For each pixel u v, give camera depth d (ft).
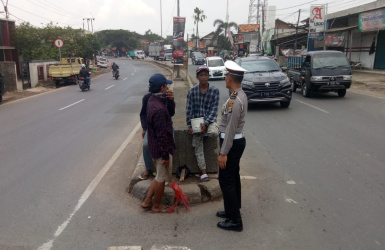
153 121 12.75
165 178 13.57
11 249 11.45
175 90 50.24
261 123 30.48
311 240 11.73
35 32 101.45
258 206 14.44
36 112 40.52
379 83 56.70
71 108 42.93
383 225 12.59
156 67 160.86
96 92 61.62
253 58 42.01
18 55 99.19
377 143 23.18
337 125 28.89
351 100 42.60
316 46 82.94
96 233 12.44
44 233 12.51
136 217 13.65
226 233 12.30
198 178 16.33
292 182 16.90
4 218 13.74
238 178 13.28
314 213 13.67
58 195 15.92
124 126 31.19
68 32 110.63
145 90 62.75
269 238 11.93
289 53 98.02
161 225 12.96
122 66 176.04
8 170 19.56
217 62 83.71
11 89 65.46
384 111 34.55
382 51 72.18
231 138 11.68
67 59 91.97
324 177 17.44
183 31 75.82
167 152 12.95
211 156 16.44
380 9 62.23
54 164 20.49
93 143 25.23
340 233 12.13
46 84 80.43
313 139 24.68
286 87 36.32
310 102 41.78
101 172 18.92
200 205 14.67
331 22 90.43
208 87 15.94
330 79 43.06
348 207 14.10
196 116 16.03
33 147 24.45
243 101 11.82
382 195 15.15
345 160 19.93
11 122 34.42
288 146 23.13
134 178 16.15
